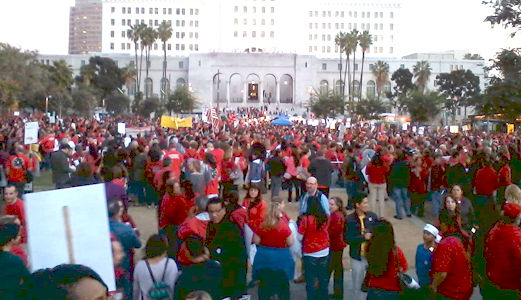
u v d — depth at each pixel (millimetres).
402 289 6246
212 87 117938
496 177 13016
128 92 109812
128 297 6785
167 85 120125
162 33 101938
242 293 7203
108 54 121938
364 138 26297
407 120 66062
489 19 14711
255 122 59375
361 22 149500
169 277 6156
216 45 142375
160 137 23719
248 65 118000
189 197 8977
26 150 15484
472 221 11398
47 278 2801
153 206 17094
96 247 4078
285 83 122500
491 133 43094
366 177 15258
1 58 55031
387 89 119625
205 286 5727
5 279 5012
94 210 4098
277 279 6738
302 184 16688
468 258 6527
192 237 6023
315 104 82875
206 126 40812
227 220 7324
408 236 13695
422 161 16281
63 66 74312
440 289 6418
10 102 53906
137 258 10758
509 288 6473
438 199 15711
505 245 6480
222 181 15227
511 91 13008
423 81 98812
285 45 145250
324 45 148875
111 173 9586
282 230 7199
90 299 2668
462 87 90000
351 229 8164
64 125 40188
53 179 15297
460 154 15914
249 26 140500
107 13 143625
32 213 3959
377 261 6223
